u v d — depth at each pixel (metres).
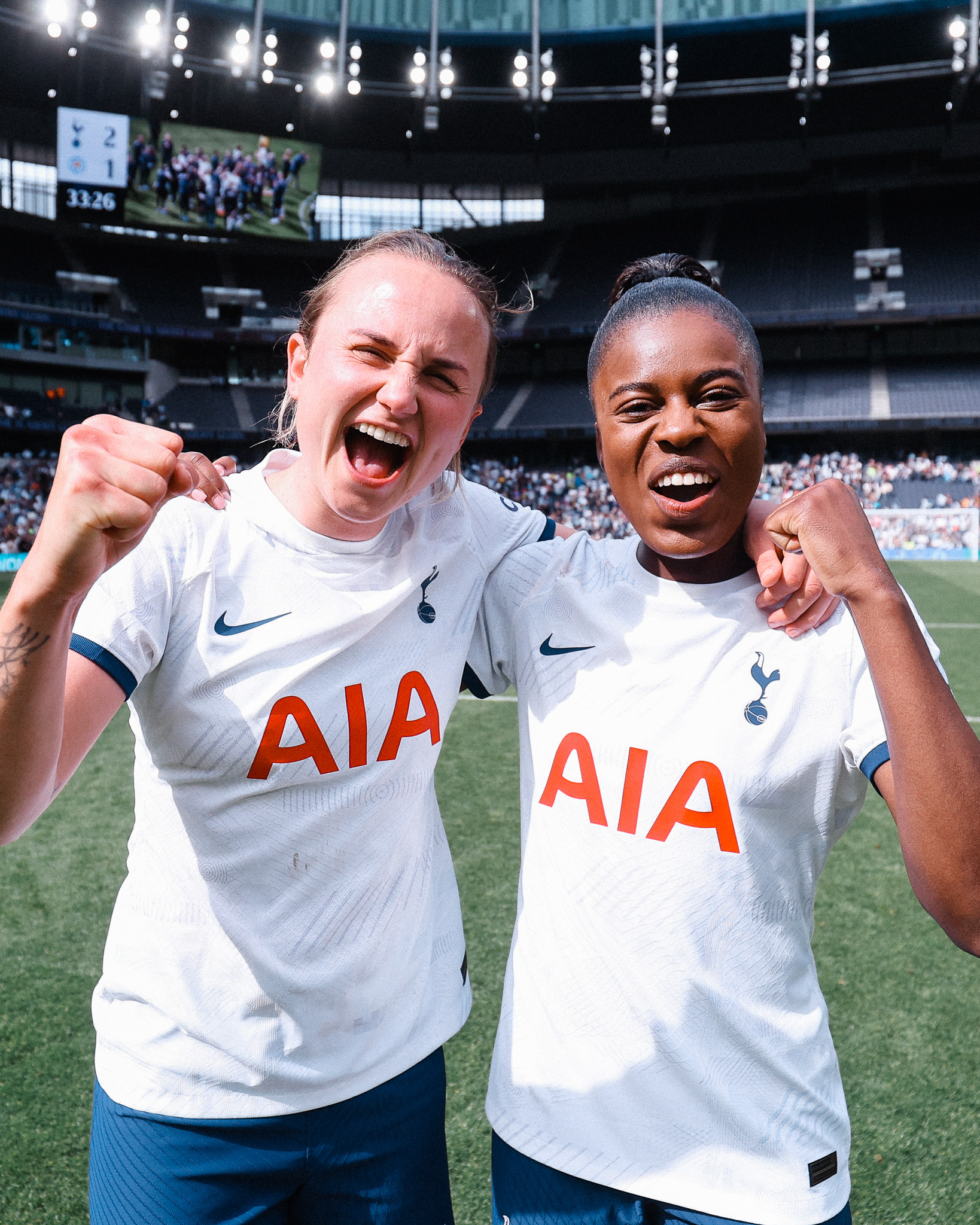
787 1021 1.34
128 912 1.48
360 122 32.00
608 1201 1.33
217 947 1.43
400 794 1.51
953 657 10.02
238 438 31.47
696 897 1.33
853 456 28.92
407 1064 1.55
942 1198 2.47
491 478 29.91
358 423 1.36
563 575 1.58
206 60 28.31
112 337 31.86
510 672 1.68
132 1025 1.44
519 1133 1.39
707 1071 1.30
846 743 1.32
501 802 5.71
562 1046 1.37
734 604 1.41
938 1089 2.94
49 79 29.12
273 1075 1.42
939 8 26.02
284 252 35.88
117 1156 1.44
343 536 1.46
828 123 31.33
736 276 32.62
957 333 30.53
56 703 1.12
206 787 1.42
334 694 1.42
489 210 36.81
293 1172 1.46
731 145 33.41
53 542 1.02
